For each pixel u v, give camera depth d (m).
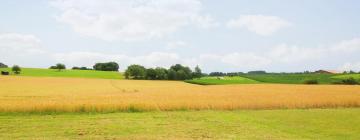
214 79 119.12
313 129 21.80
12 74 123.62
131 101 35.12
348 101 37.78
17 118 25.92
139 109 32.44
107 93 53.31
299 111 33.09
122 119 25.95
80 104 30.95
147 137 18.14
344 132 20.78
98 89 69.06
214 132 20.22
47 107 29.77
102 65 186.75
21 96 44.78
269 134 19.72
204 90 63.06
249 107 35.16
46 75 125.19
